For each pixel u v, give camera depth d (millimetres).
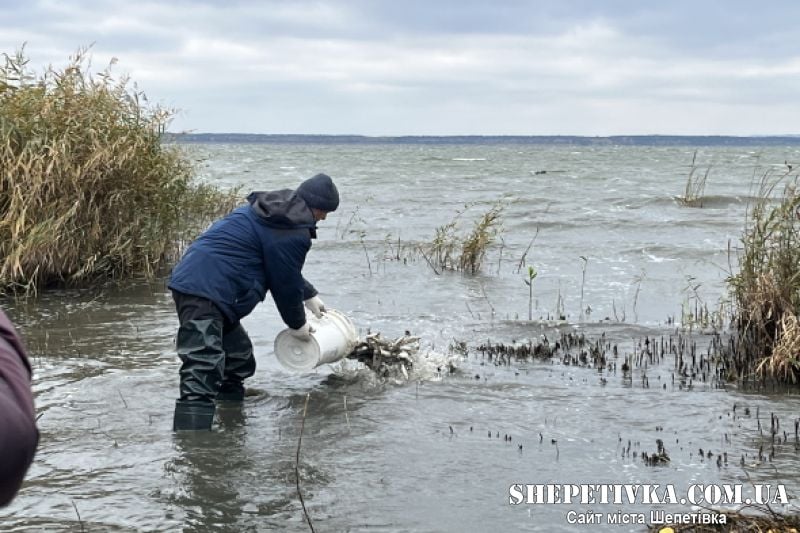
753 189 26625
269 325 9016
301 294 6016
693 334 8609
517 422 5941
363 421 5941
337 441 5535
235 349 6273
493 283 11680
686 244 14914
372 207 22203
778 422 5891
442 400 6449
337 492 4723
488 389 6750
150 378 6887
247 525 4305
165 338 8297
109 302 9977
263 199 5867
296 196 5902
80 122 10508
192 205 13141
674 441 5547
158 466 5047
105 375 6949
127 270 11211
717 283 11539
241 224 5812
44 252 10258
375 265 13055
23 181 9945
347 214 20484
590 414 6121
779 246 7645
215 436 5590
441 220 19031
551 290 11211
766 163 51312
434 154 88125
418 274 12320
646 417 6055
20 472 1252
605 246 14789
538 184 31938
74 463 5062
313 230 5902
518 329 9008
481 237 12695
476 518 4410
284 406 6293
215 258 5695
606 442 5543
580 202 22859
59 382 6738
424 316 9648
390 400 6453
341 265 13055
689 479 4906
